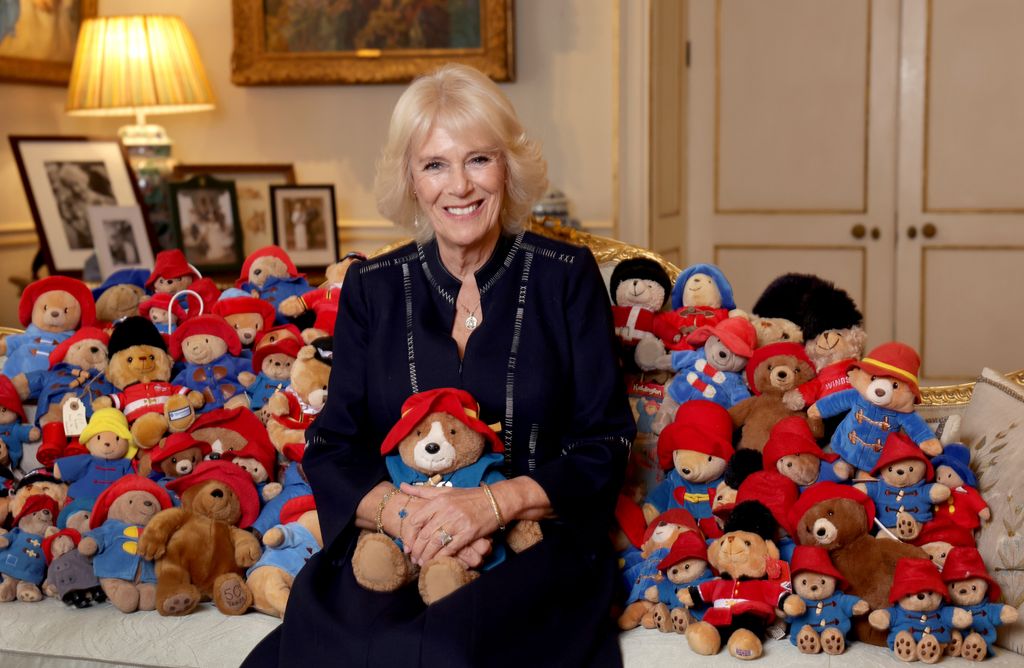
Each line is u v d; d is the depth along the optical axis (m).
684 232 4.89
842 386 1.85
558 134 4.17
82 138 3.84
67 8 4.07
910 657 1.61
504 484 1.75
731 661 1.65
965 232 4.66
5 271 3.78
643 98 4.08
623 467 1.88
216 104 4.40
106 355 2.26
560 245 1.94
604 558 1.84
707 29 4.77
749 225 4.86
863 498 1.73
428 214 1.87
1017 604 1.65
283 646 1.72
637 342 2.12
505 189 1.90
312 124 4.36
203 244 3.98
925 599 1.61
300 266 4.10
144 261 3.83
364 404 1.94
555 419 1.88
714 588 1.72
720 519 1.89
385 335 1.92
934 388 2.06
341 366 1.95
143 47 3.82
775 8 4.71
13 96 3.81
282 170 4.19
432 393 1.79
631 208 4.17
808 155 4.77
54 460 2.18
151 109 4.04
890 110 4.66
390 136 1.89
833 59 4.69
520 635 1.66
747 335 2.01
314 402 2.12
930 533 1.74
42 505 2.06
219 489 1.98
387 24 4.18
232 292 2.45
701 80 4.81
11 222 3.80
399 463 1.83
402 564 1.74
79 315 2.36
